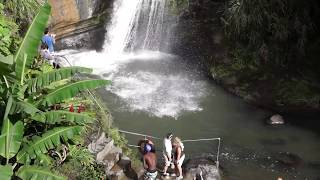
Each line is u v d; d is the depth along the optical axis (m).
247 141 14.12
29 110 7.15
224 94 16.64
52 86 8.79
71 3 18.58
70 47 19.05
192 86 17.09
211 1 18.72
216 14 18.58
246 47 17.73
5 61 7.85
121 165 10.83
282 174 12.55
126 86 16.78
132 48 19.83
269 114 15.46
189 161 12.49
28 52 7.90
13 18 14.18
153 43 19.83
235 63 17.56
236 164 12.95
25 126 8.30
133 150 12.88
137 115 15.10
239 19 17.42
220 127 14.78
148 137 13.90
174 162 11.24
